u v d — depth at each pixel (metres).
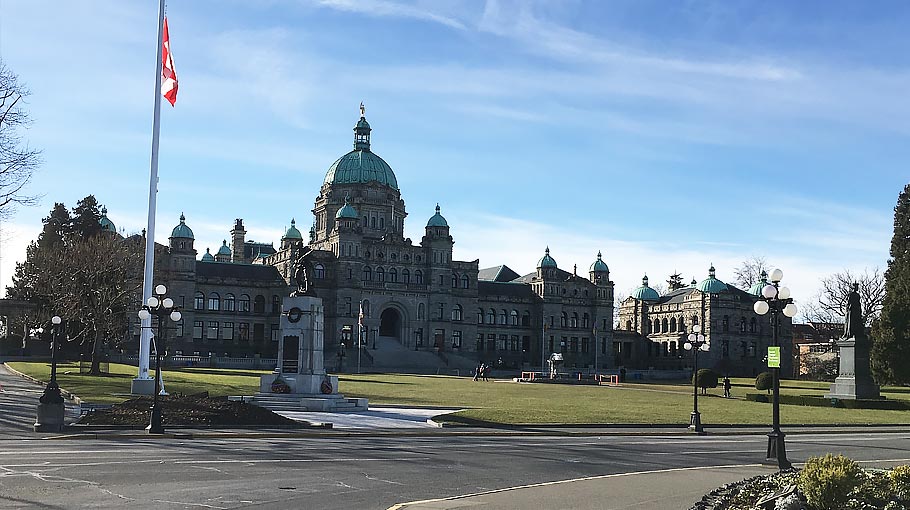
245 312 148.25
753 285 173.75
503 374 138.75
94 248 95.94
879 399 68.81
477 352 165.88
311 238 175.38
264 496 20.42
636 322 183.62
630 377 145.38
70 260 94.81
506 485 23.52
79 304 88.81
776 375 29.19
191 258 143.75
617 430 44.31
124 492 20.30
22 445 29.73
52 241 116.06
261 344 148.62
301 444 33.09
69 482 21.52
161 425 35.09
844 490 17.47
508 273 194.50
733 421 50.66
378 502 20.06
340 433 37.59
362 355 139.50
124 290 93.81
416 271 156.88
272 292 150.25
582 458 30.80
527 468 27.34
